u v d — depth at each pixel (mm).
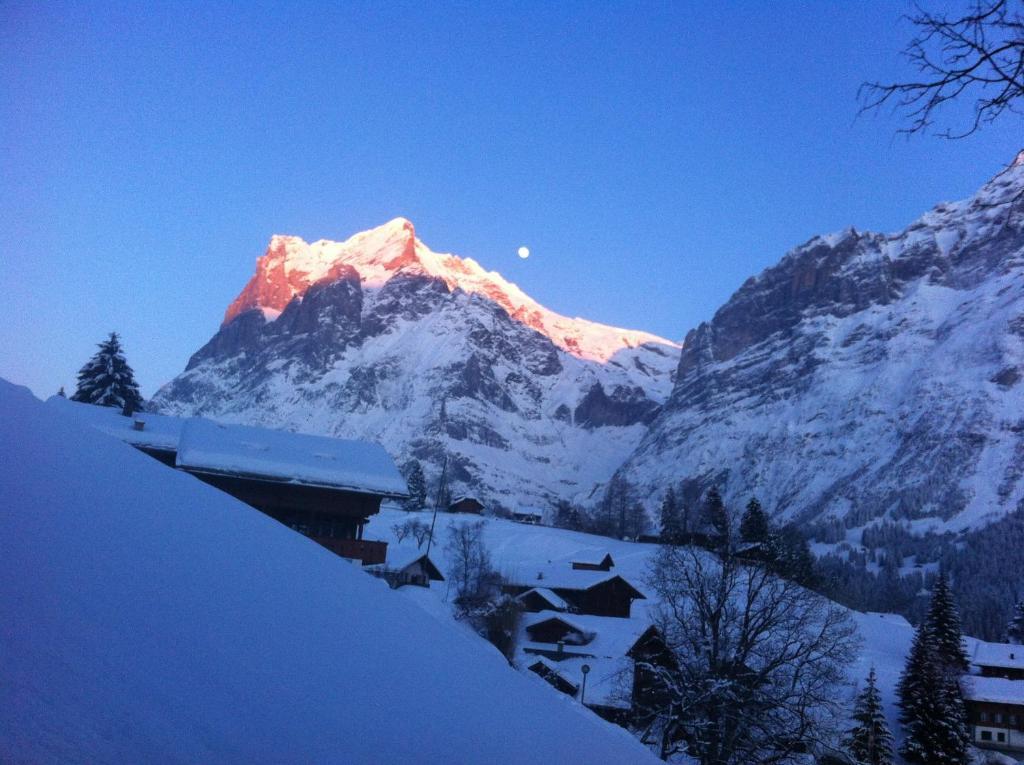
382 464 43125
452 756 5527
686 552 30766
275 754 4078
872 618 97750
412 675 6848
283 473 39781
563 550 125188
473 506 166625
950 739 53531
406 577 44031
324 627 6562
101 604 4613
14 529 4988
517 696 8906
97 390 75688
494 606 56062
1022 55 6113
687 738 28219
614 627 61000
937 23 6195
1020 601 120812
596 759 7977
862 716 41531
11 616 3930
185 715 3943
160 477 8312
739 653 28078
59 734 3143
